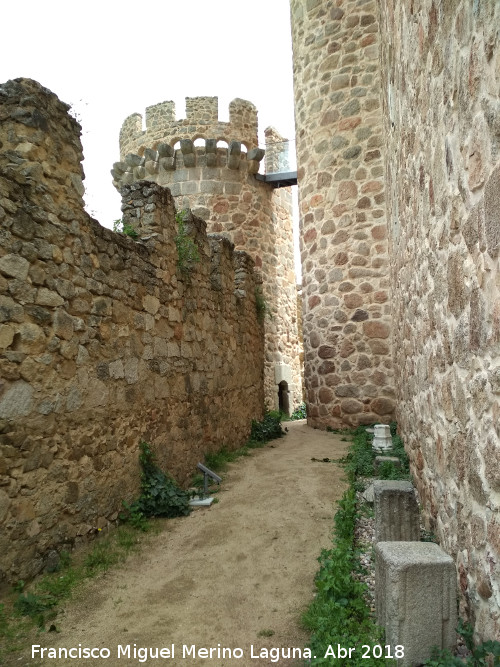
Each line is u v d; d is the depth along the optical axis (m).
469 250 2.57
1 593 3.46
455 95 2.70
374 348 10.25
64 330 4.22
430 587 2.68
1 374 3.58
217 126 14.19
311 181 11.17
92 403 4.57
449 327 3.13
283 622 3.24
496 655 2.18
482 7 2.17
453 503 3.19
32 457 3.81
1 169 3.68
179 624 3.25
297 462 7.54
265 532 4.72
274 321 14.91
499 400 2.20
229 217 14.12
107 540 4.52
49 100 4.22
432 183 3.49
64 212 4.30
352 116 10.55
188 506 5.45
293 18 11.84
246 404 9.68
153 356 5.84
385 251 10.23
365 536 4.51
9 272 3.67
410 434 5.90
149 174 14.56
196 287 7.30
